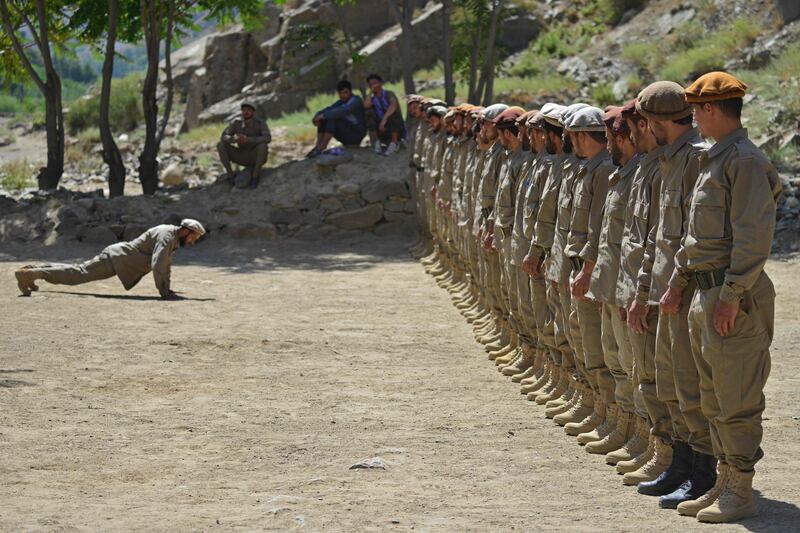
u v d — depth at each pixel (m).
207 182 29.84
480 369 10.95
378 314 14.33
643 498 6.49
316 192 22.69
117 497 6.44
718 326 5.73
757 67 29.41
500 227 10.34
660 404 6.72
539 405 9.34
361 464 7.20
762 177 5.66
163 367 10.76
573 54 35.88
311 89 39.88
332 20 40.53
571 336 8.27
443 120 14.83
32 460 7.30
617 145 7.15
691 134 6.25
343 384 10.12
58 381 9.98
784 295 15.25
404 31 26.36
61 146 26.02
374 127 23.92
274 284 17.03
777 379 10.30
